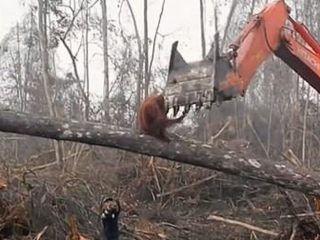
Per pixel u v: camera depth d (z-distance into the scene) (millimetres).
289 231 9188
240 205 12391
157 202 12875
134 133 5906
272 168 6191
